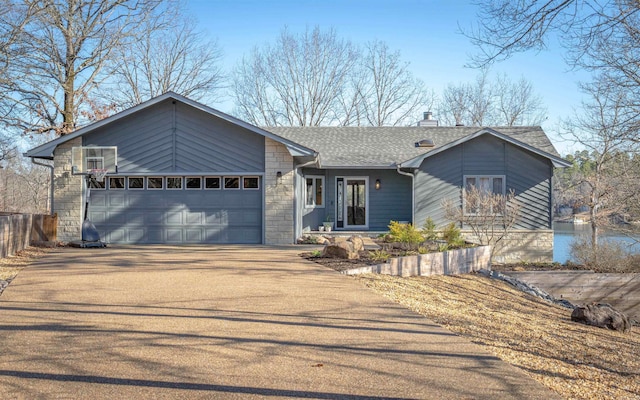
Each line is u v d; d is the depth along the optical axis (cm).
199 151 1762
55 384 480
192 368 527
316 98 4284
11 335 634
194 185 1780
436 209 1995
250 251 1515
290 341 626
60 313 748
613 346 782
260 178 1766
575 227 3453
